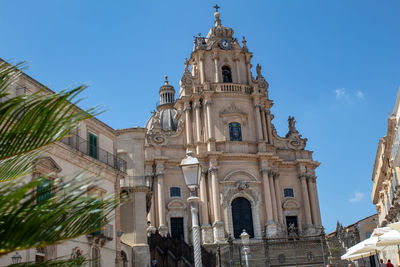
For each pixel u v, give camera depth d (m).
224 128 59.09
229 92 60.03
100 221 6.45
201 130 58.94
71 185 6.12
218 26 65.38
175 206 56.06
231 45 63.25
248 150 58.94
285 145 62.75
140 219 40.06
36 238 5.44
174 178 57.38
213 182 56.09
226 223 55.25
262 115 61.12
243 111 60.47
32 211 5.60
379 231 24.02
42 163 25.14
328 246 45.50
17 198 5.41
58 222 5.83
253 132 60.09
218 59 62.31
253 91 60.97
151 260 44.31
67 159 28.45
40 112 6.43
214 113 59.47
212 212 55.47
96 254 30.38
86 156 30.33
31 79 25.81
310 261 45.38
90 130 32.62
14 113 6.52
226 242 53.91
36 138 6.41
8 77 7.14
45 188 6.26
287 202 59.22
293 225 54.88
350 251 27.28
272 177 58.69
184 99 60.00
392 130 39.75
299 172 61.00
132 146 42.06
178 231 55.84
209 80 61.09
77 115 6.75
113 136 35.91
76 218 5.99
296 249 47.91
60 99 6.55
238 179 57.38
